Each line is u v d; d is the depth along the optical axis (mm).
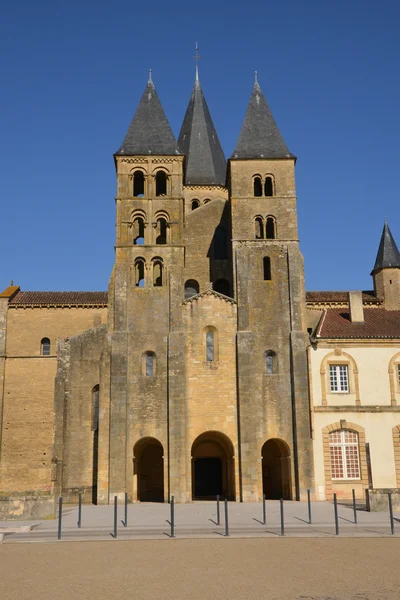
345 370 49500
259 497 46562
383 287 61281
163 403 48375
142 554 22422
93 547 24188
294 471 47594
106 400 48094
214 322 50250
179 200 53625
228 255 59438
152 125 56188
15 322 59625
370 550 22719
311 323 56031
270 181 55500
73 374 52500
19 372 58344
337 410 48344
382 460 47719
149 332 49875
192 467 52000
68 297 61969
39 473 56125
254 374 48812
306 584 17391
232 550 23000
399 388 49188
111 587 17266
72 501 49531
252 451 47219
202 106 73500
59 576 18844
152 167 54625
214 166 70750
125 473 46531
